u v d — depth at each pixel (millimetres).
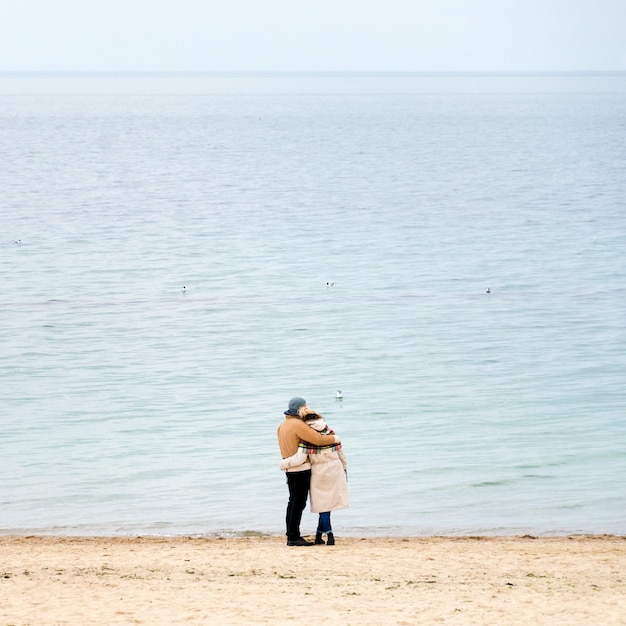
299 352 32969
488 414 25266
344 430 23906
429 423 24500
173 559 13164
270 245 59812
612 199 84000
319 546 14156
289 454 13867
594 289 45031
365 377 29516
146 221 71375
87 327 37062
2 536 16203
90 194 89938
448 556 13461
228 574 11992
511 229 66375
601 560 13289
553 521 17328
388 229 66750
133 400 26938
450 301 42312
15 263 52781
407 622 9680
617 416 25094
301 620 9734
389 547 14383
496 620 9773
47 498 18875
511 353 32562
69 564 12781
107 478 20172
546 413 25406
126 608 10219
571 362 31234
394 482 19734
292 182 100625
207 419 25016
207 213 76375
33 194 89312
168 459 21531
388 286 46219
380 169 114000
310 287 46125
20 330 36438
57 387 28422
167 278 48719
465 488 19312
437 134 173750
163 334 35938
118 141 160750
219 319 38688
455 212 76188
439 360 31641
